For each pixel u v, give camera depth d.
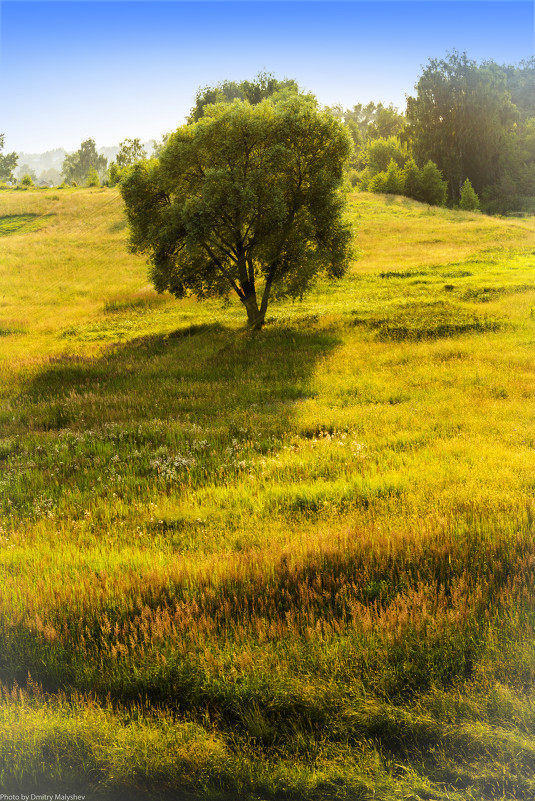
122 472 10.77
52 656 5.12
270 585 6.00
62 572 6.74
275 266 22.16
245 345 20.33
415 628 4.99
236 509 8.34
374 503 7.97
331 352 18.45
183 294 24.17
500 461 8.94
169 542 7.55
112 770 3.98
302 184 22.16
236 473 10.10
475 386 13.92
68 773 4.00
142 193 22.50
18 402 16.27
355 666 4.66
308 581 6.01
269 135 21.12
